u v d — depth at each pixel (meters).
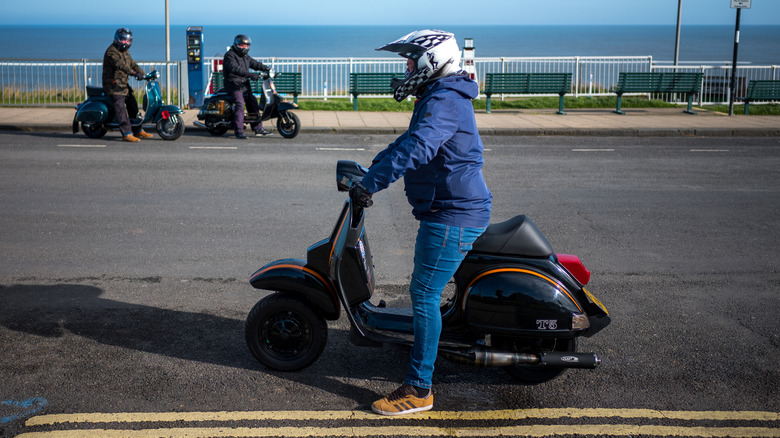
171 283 5.70
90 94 12.88
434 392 4.07
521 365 3.89
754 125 15.54
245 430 3.59
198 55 16.69
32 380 4.06
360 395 4.01
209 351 4.52
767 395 4.05
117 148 12.00
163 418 3.68
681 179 10.20
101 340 4.62
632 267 6.32
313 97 19.25
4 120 14.35
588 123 15.66
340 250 4.01
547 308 3.82
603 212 8.23
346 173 3.89
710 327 5.03
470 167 3.55
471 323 3.92
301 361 4.19
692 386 4.16
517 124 15.37
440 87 3.46
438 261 3.63
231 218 7.65
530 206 8.45
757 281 6.01
